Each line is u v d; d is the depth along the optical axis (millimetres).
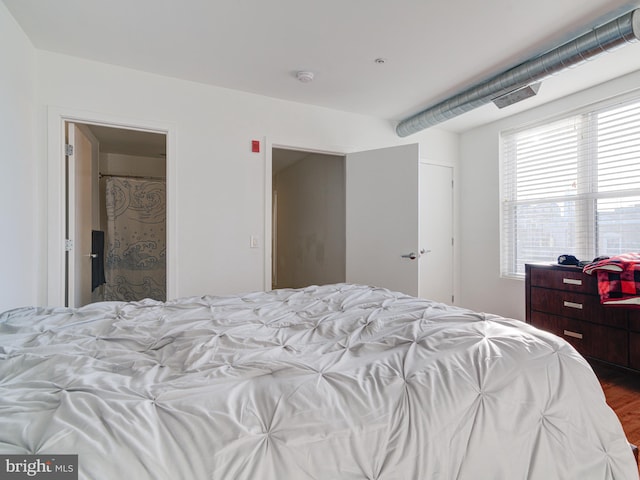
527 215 3629
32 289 2307
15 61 2047
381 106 3393
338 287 2111
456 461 791
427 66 2594
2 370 904
